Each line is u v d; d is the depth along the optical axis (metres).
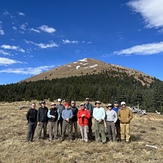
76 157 10.77
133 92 92.81
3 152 11.45
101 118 13.70
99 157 10.73
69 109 14.37
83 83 134.88
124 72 193.75
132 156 10.99
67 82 138.50
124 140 14.13
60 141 13.90
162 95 80.81
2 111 34.88
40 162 10.05
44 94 95.81
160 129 22.27
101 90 94.75
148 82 181.25
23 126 19.94
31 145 12.94
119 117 14.22
